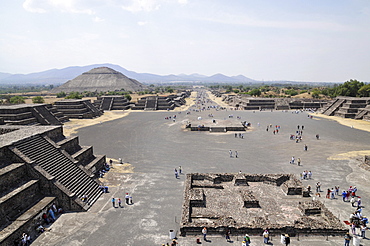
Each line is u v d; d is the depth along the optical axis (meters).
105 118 103.62
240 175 36.53
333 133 69.44
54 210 27.39
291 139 63.03
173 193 32.72
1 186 24.89
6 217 23.59
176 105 155.88
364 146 55.25
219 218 26.03
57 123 74.50
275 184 35.34
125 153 51.09
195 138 65.38
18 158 28.44
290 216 27.19
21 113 64.50
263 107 137.75
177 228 25.08
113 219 26.62
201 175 37.19
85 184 32.41
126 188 34.28
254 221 25.05
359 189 33.50
